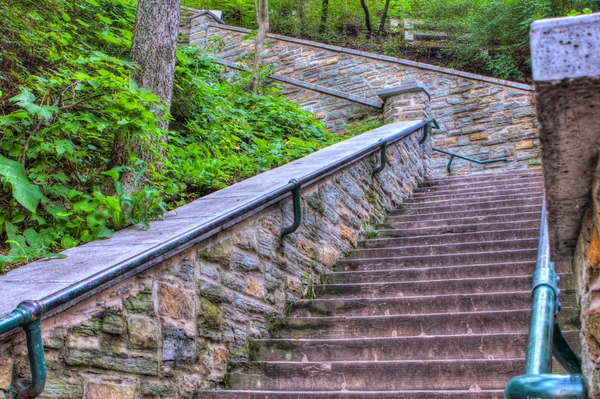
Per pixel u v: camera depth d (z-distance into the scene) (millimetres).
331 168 5434
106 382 2648
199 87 7086
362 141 7414
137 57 4770
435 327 3857
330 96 11797
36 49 4980
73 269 2793
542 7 12836
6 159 3572
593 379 1146
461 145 11984
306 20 17516
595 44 872
